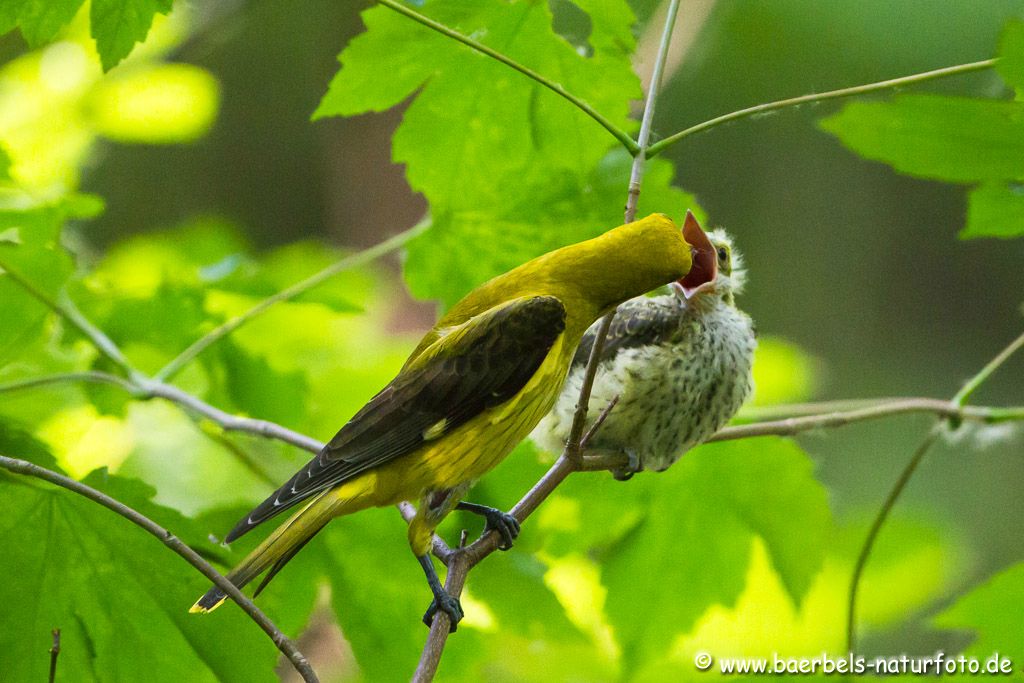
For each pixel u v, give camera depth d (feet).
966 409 31.63
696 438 32.12
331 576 31.40
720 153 71.00
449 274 33.14
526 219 31.86
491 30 28.07
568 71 28.58
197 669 25.98
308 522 24.03
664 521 34.47
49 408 37.86
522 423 25.27
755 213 70.85
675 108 58.03
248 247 50.01
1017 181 23.17
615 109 29.12
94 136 51.96
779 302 70.85
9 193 33.22
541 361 24.85
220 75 63.82
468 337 24.94
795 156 70.69
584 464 31.45
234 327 32.99
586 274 25.25
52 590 24.90
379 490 24.61
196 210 65.87
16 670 24.89
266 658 25.73
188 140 52.21
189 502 37.73
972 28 51.03
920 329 72.54
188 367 39.73
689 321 31.60
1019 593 28.45
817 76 54.54
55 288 33.35
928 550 43.37
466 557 24.61
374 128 55.11
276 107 64.95
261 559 23.39
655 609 34.94
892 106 21.21
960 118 21.08
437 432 24.53
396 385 25.02
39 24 23.27
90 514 24.57
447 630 23.35
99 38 22.98
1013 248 72.49
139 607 25.35
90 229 64.80
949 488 59.00
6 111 48.93
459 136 30.17
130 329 35.86
